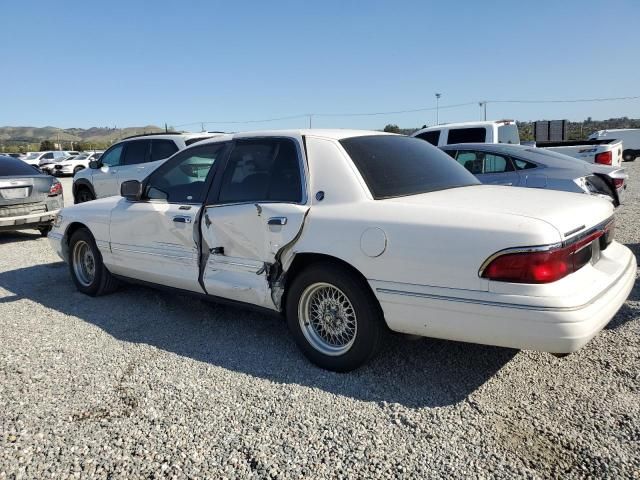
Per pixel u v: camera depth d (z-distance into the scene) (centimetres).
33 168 965
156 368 369
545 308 270
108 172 1127
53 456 269
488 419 293
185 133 1073
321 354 360
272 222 366
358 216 332
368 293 332
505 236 281
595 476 244
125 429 292
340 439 279
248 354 390
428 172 388
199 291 434
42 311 505
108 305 519
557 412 297
